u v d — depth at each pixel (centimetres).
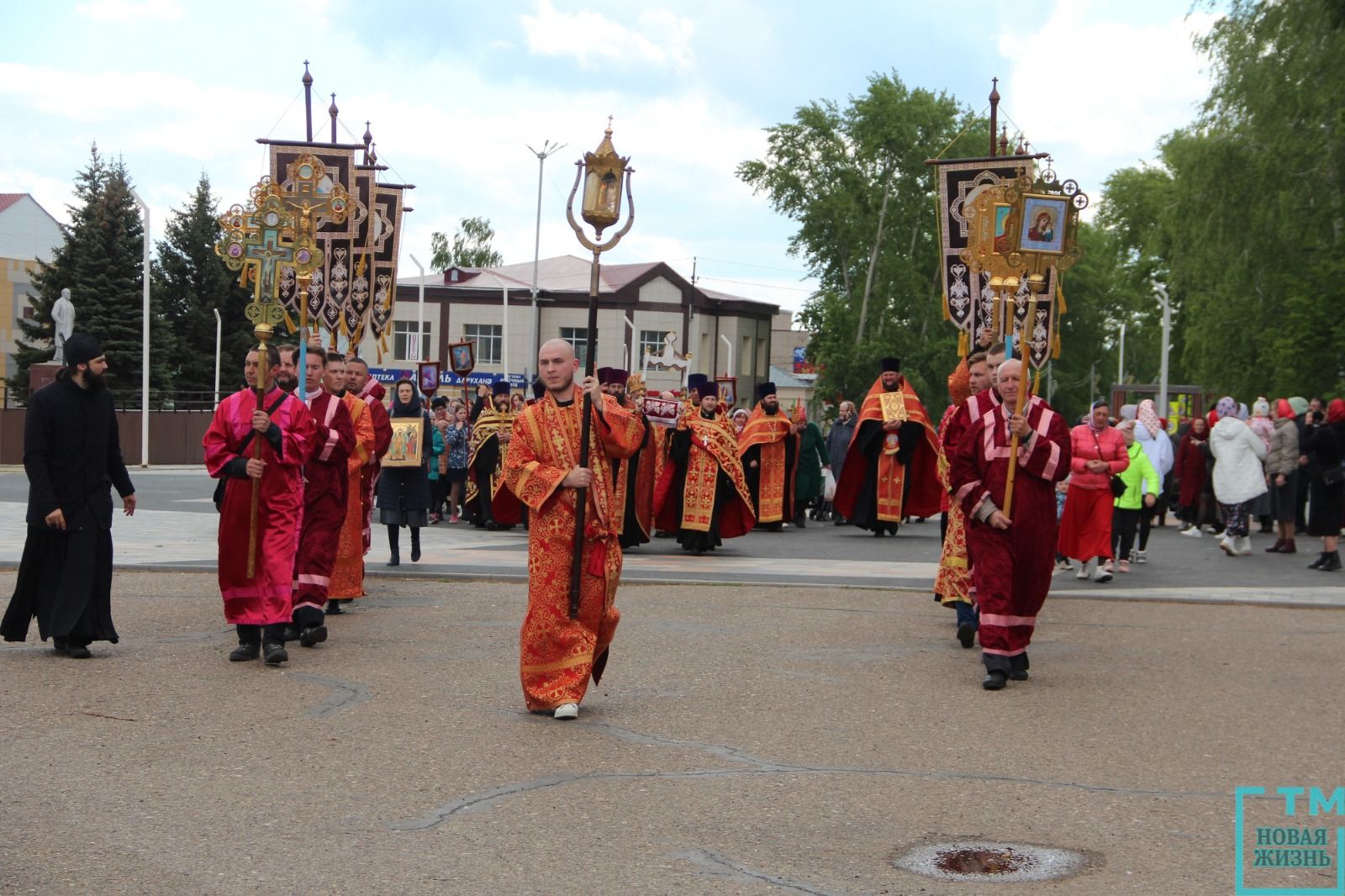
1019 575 941
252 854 580
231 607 991
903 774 712
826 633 1144
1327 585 1536
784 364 11881
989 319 1792
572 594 827
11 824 616
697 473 1898
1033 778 706
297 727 798
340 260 2030
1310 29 3591
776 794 675
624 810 647
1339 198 3609
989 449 949
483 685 920
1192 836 614
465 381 2583
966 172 1792
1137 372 10394
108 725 796
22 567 1003
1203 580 1585
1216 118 3856
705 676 957
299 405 1018
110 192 5428
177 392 5444
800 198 5984
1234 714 858
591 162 898
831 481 2664
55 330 4903
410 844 596
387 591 1366
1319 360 3484
